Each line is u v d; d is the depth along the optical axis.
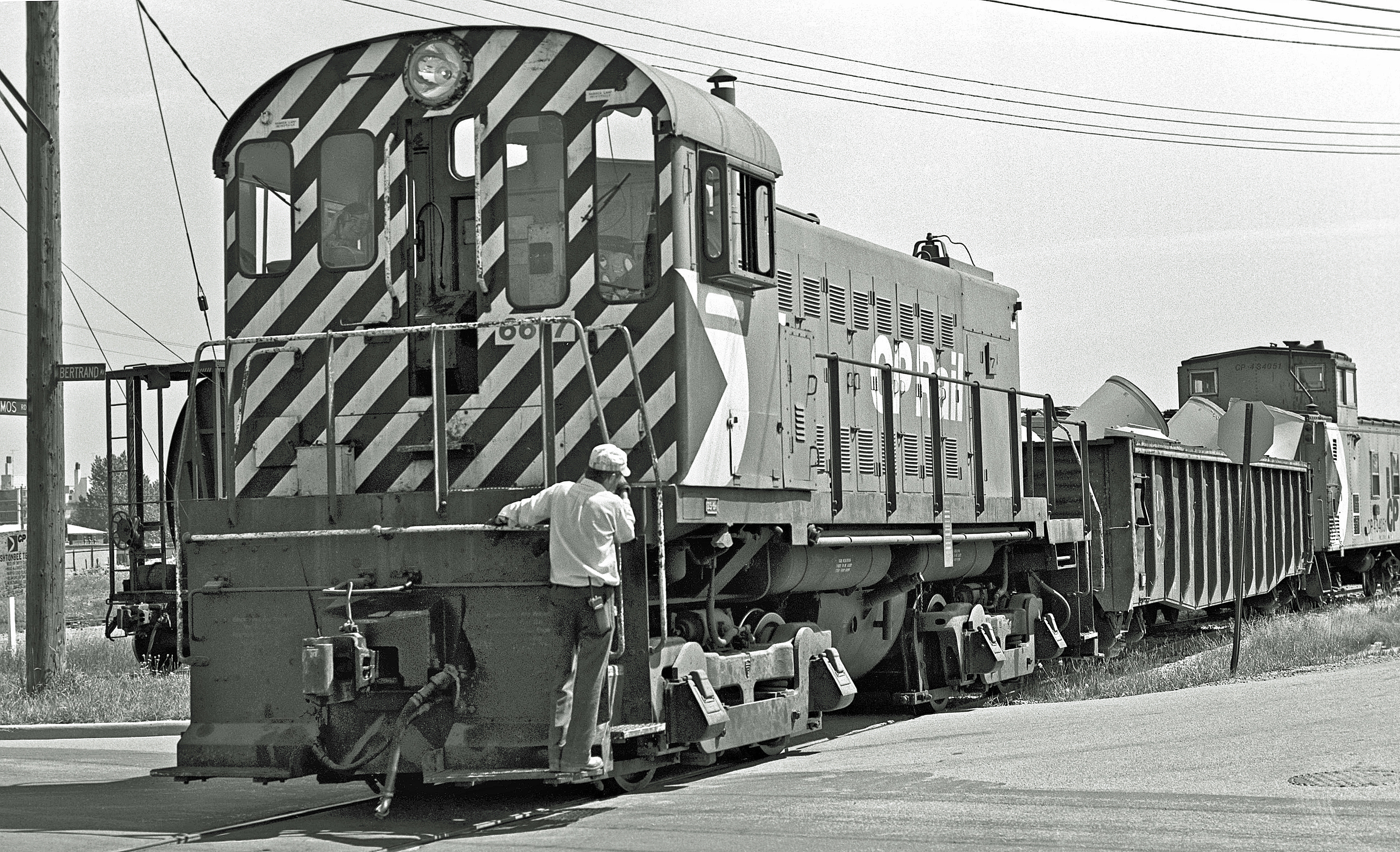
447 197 9.20
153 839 8.04
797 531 10.39
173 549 17.73
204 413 14.74
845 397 12.25
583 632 8.17
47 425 15.91
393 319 9.21
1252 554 23.22
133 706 14.47
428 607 8.44
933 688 13.77
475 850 7.45
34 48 15.84
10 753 12.45
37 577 15.80
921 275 14.22
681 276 8.96
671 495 8.75
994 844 7.34
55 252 15.98
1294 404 28.20
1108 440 18.08
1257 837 7.36
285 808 9.24
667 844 7.45
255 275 9.52
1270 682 14.55
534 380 8.95
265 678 8.72
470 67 9.16
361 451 9.21
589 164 9.03
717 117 9.60
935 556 13.16
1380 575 32.09
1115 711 12.84
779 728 10.16
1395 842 7.20
